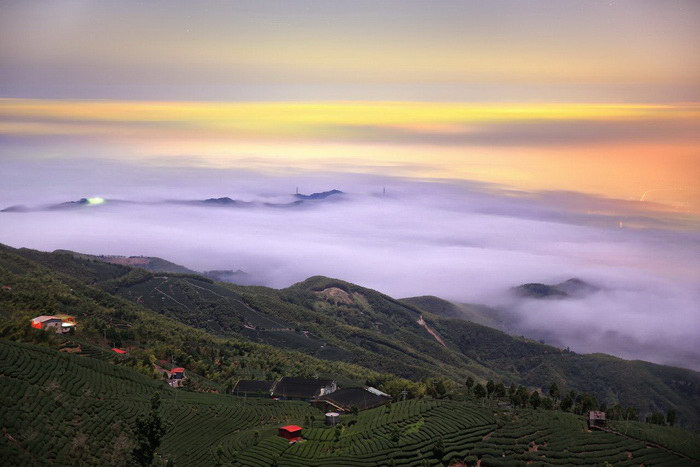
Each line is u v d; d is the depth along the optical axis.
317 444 152.00
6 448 117.38
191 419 163.62
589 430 162.38
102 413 148.00
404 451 145.75
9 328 183.75
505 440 152.12
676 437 161.75
